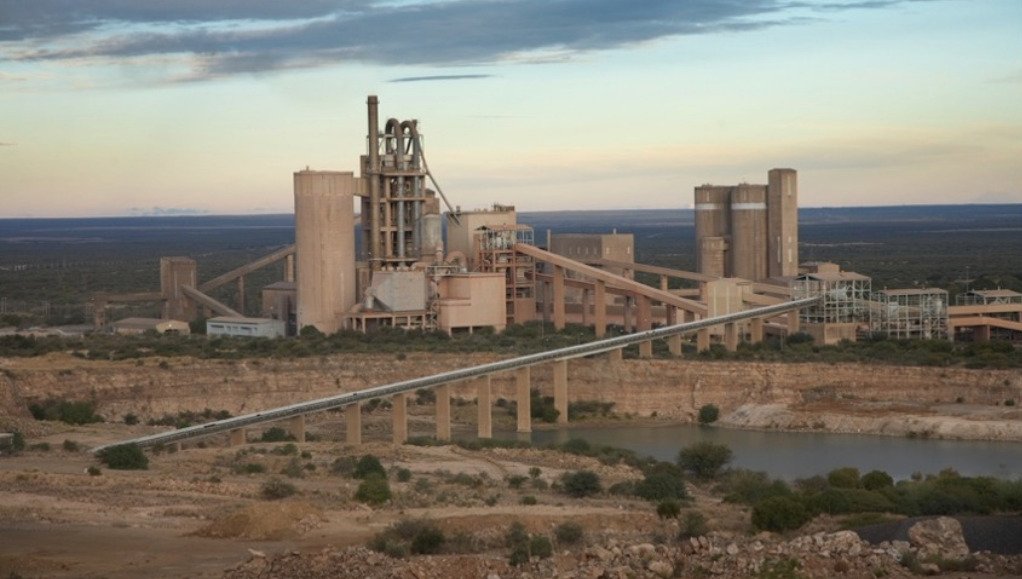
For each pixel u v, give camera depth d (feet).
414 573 429.79
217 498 618.03
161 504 598.75
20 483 642.22
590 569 431.84
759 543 459.73
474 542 505.66
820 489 650.84
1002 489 599.16
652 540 511.40
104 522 549.95
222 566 472.44
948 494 583.99
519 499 632.79
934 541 472.03
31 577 461.37
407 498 619.67
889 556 449.48
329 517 560.61
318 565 441.27
